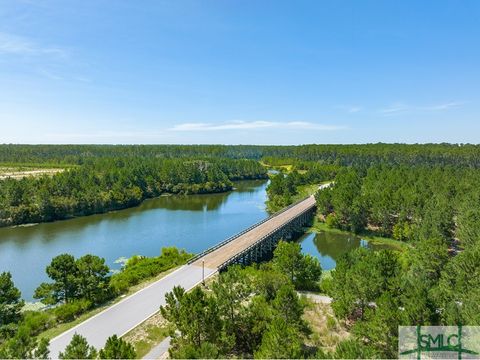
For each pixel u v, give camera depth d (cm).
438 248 4850
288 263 4659
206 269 4909
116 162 16412
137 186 13062
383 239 7931
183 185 14438
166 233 8300
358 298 3553
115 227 8856
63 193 10762
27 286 5169
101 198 10881
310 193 13350
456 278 3681
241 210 11188
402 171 13162
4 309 3516
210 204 12288
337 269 4022
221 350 2756
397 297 3297
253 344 2994
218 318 2745
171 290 4150
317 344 3250
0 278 3541
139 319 3441
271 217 8669
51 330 3291
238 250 5903
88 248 7056
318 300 4256
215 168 16050
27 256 6525
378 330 2772
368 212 8562
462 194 8525
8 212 9081
